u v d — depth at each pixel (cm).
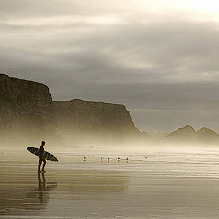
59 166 9438
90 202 3634
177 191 4584
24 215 2973
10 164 9800
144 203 3619
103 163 11638
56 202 3600
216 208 3412
